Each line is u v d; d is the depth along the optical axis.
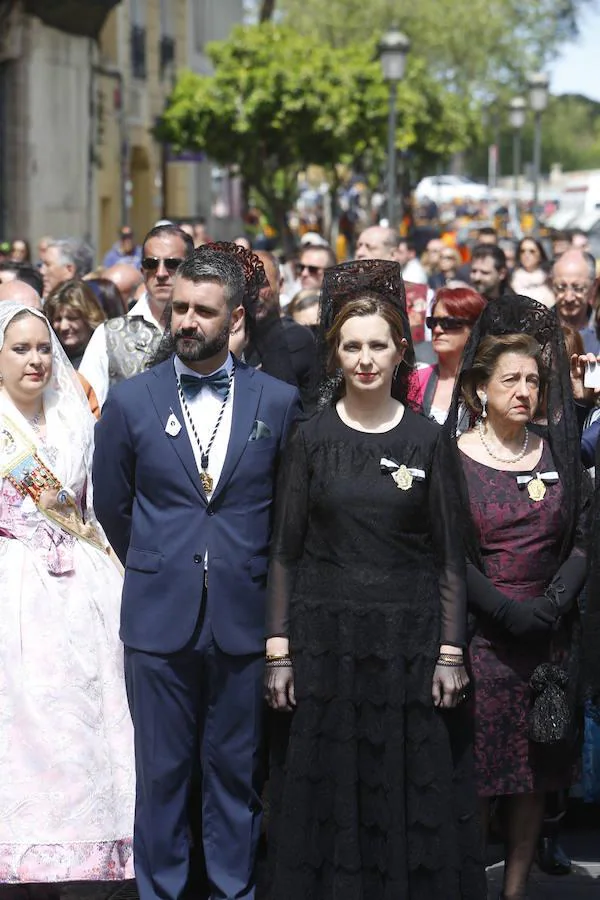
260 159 32.59
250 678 6.41
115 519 6.57
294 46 31.73
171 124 32.25
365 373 6.02
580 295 10.84
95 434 6.53
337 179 34.12
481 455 6.54
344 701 5.99
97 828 6.57
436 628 6.06
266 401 6.49
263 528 6.45
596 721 6.98
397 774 5.95
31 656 6.64
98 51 32.62
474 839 6.09
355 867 5.94
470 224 43.62
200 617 6.37
